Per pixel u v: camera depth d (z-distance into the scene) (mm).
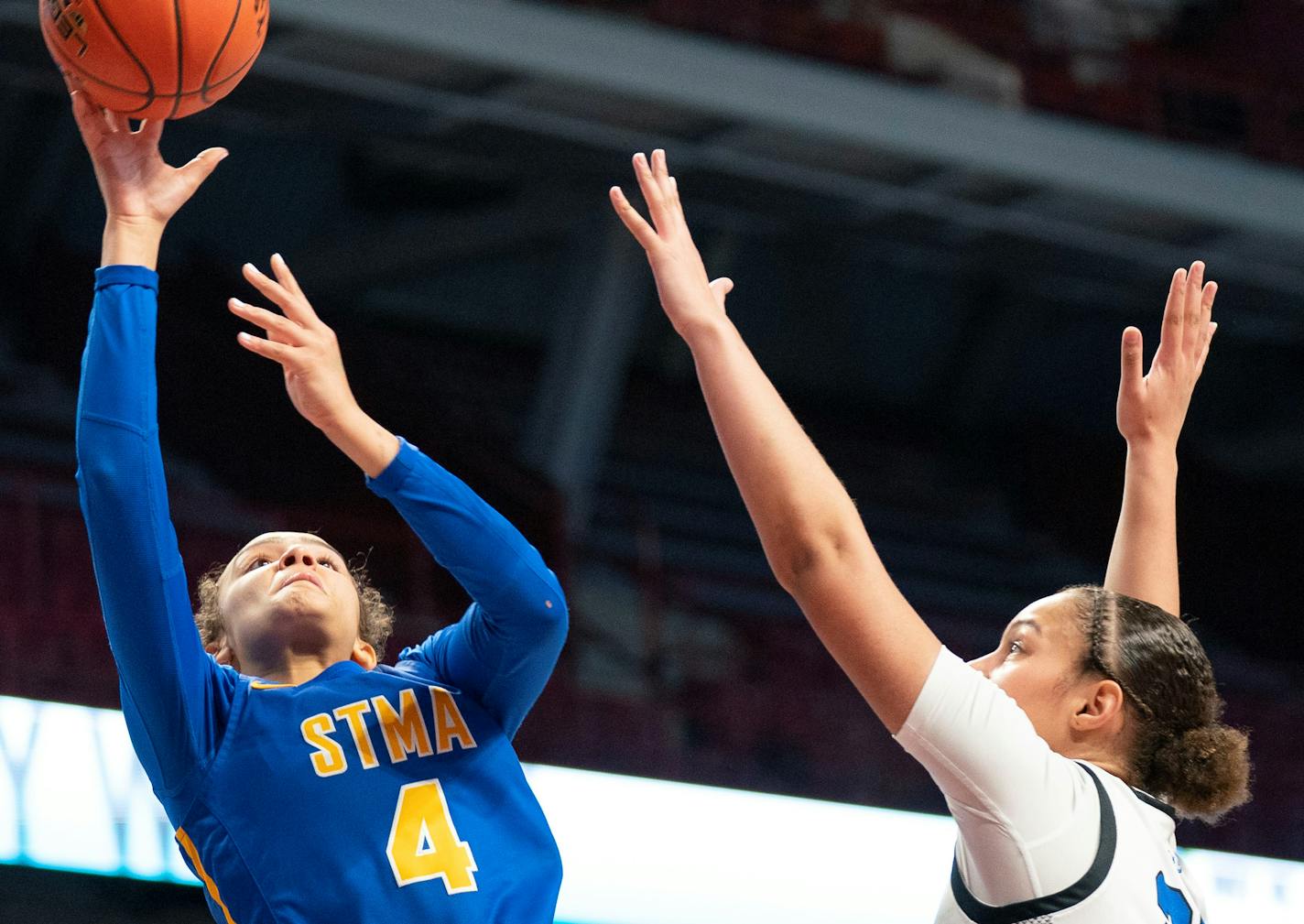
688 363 17797
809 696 13570
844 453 17516
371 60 10508
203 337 14477
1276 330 14422
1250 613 16922
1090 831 2014
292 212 15828
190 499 13055
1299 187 12602
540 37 10633
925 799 12781
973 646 15445
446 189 15922
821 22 12375
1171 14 14742
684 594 14766
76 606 11672
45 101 14094
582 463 13555
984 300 17797
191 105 2783
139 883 8805
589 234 13523
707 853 8898
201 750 2371
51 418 13305
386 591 13031
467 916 2336
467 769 2484
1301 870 9867
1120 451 18359
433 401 15102
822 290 17469
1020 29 13578
